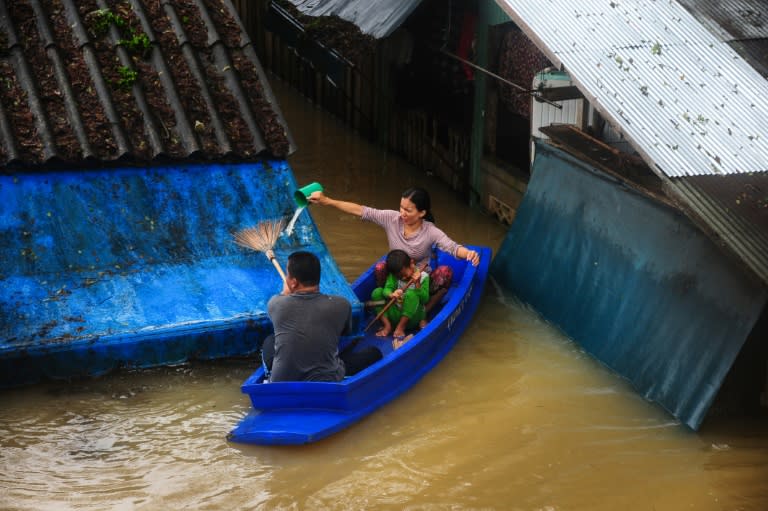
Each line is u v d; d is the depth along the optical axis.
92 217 7.31
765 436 6.25
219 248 7.54
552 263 8.32
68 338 6.59
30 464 5.83
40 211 7.19
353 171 12.54
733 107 6.84
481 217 10.95
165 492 5.60
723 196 6.00
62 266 7.05
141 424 6.34
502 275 8.98
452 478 5.85
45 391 6.62
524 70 9.91
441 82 11.81
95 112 7.75
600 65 7.05
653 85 6.95
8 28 8.21
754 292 6.03
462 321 7.96
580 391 6.95
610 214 7.68
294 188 8.05
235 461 5.96
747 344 6.07
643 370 6.88
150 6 8.99
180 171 7.76
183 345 6.94
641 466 5.98
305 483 5.76
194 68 8.45
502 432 6.39
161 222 7.50
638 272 7.20
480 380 7.13
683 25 7.75
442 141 11.96
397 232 7.68
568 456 6.10
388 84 13.13
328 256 7.79
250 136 8.13
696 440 6.23
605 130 9.02
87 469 5.81
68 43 8.32
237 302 7.15
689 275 6.66
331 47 10.38
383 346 7.34
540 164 8.88
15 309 6.69
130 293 7.03
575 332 7.79
